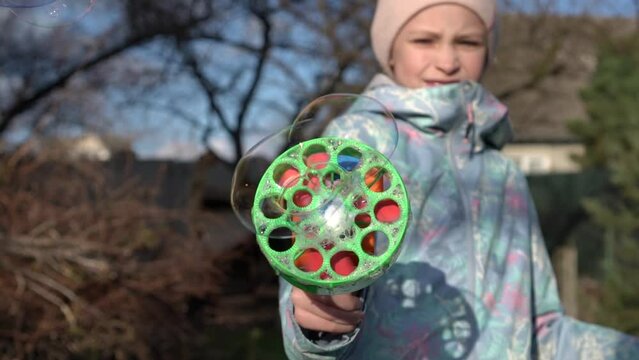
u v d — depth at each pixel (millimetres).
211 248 6512
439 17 1899
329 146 1327
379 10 2047
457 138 1803
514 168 1906
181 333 6055
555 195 9562
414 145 1771
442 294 1646
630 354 1719
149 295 5781
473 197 1767
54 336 5262
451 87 1779
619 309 7723
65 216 5391
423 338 1598
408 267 1649
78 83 8586
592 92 10266
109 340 5426
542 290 1816
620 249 8016
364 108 1723
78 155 6027
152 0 8742
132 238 5684
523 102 10797
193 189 8188
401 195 1292
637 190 7973
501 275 1727
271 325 7598
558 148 15664
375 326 1588
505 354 1648
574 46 10164
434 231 1700
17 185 5344
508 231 1788
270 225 1278
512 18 9812
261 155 1525
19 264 5199
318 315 1316
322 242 1263
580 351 1754
